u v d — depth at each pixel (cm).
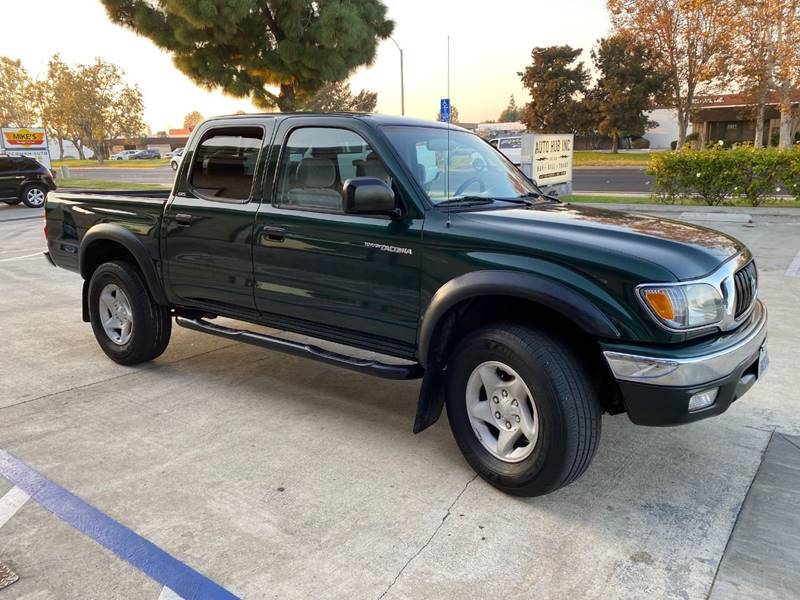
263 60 1891
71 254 521
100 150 6131
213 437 374
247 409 416
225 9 1652
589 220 329
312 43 1862
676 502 303
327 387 456
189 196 430
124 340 487
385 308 343
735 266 299
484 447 318
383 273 339
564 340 302
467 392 319
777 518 288
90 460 345
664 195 1513
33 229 1389
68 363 505
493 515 294
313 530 282
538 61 5372
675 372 263
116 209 475
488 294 297
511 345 290
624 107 4869
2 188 1770
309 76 1916
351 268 351
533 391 285
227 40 1770
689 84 2531
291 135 382
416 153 353
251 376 477
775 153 1321
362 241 344
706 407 276
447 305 309
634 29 2527
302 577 251
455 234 313
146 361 499
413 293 329
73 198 514
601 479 326
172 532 280
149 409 415
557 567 257
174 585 246
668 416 270
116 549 268
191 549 268
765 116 3650
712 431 375
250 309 412
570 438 279
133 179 3183
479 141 425
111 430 383
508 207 356
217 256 414
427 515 294
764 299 657
